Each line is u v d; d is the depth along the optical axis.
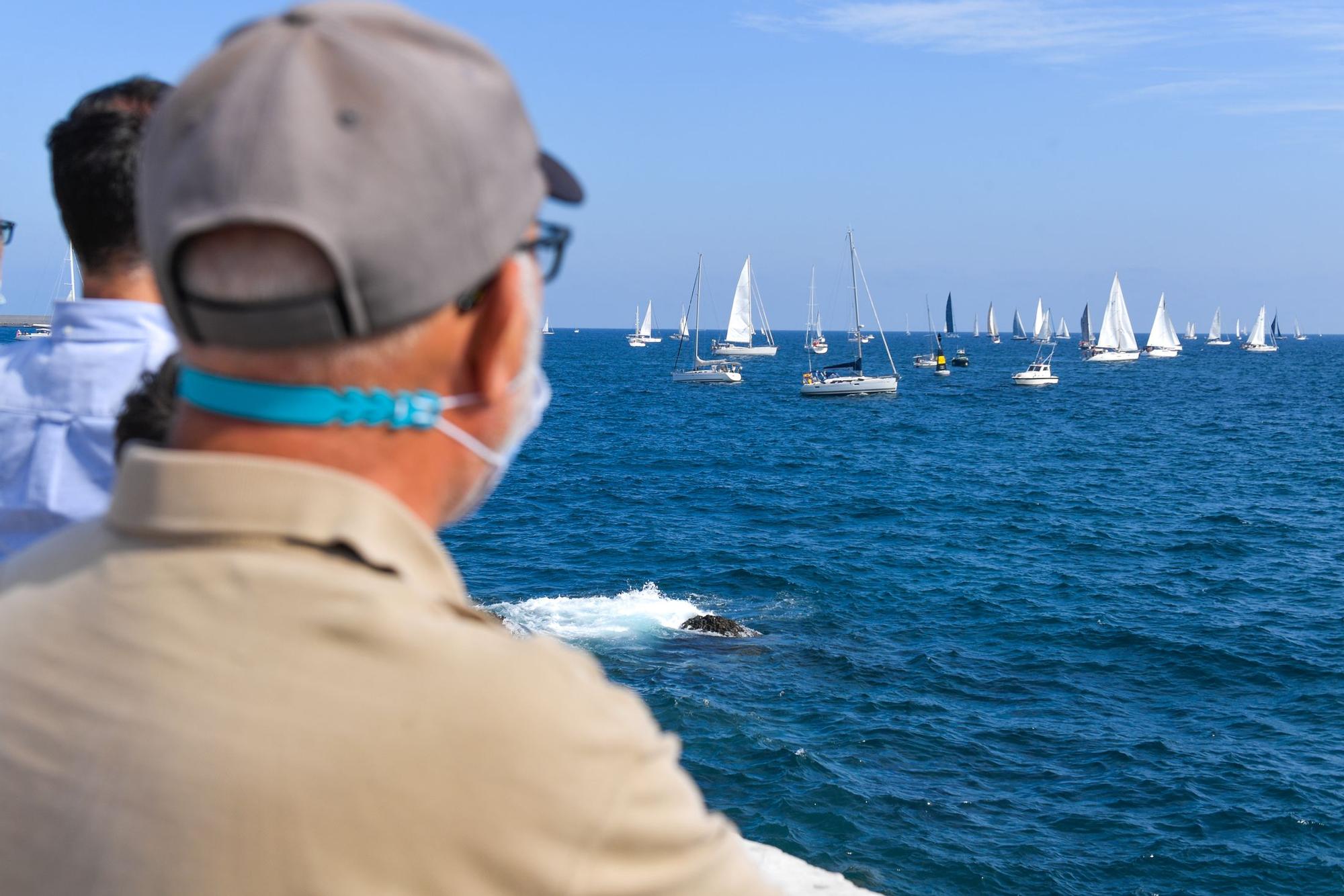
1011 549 27.03
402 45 0.88
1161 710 15.11
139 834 0.81
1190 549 27.16
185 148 0.84
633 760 0.85
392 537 0.90
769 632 18.27
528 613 18.88
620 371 114.19
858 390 79.56
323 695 0.82
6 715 0.88
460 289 0.88
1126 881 10.55
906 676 16.06
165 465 0.89
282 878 0.79
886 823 11.43
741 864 0.92
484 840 0.80
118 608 0.88
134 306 2.13
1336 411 70.81
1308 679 16.52
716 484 37.69
